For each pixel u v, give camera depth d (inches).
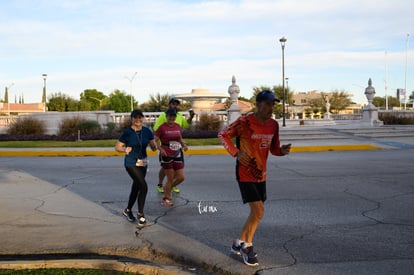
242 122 181.5
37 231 236.1
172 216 271.9
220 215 274.2
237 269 179.5
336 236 225.8
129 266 179.8
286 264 185.0
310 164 522.0
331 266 182.4
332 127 1002.7
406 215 269.7
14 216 271.9
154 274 176.7
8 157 653.9
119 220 261.9
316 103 3125.0
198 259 191.3
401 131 936.3
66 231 236.1
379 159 569.6
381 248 205.9
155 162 573.0
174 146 302.5
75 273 173.5
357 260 189.6
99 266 181.9
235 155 179.3
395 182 388.2
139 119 252.7
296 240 219.1
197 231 236.5
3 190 366.3
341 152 671.1
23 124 1037.8
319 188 362.3
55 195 343.3
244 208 293.3
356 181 394.9
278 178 416.2
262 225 248.2
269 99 176.6
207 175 443.5
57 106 2632.9
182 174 310.3
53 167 521.0
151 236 226.2
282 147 190.5
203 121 983.6
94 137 926.4
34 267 180.2
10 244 212.4
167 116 300.5
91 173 466.6
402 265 183.3
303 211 281.6
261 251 202.2
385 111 1357.0
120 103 2871.6
